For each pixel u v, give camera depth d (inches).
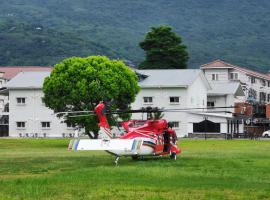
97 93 4884.4
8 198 1529.3
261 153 3289.9
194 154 3193.9
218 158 2849.4
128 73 5093.5
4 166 2439.7
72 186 1738.4
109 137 2573.8
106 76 4936.0
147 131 2706.7
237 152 3415.4
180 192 1635.1
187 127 7332.7
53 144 4987.7
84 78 4906.5
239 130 7746.1
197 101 7672.2
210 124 7253.9
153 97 7416.3
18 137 7342.5
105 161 2691.9
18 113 7618.1
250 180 1904.5
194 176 1999.3
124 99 5093.5
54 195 1581.0
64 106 5000.0
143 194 1599.4
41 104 7573.8
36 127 7583.7
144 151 2662.4
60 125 7529.5
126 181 1854.1
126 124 2736.2
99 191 1642.5
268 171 2191.2
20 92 7613.2
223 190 1672.0
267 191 1654.8
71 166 2443.4
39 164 2534.5
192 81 7357.3
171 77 7500.0
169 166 2396.7
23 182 1825.8
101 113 2556.6
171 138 2810.0
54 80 4955.7
